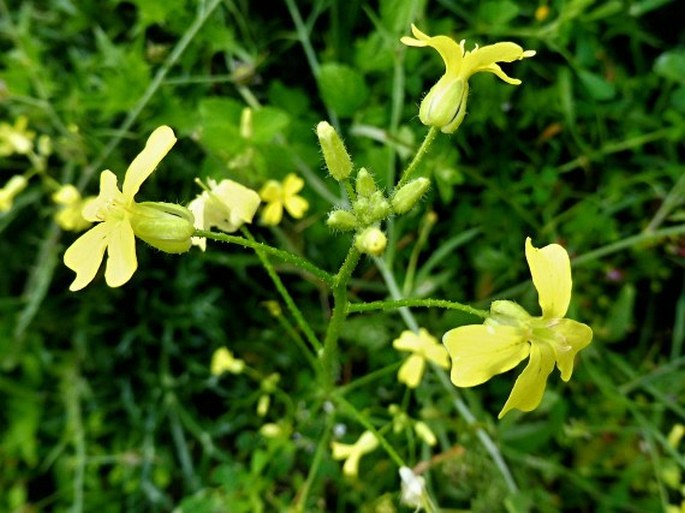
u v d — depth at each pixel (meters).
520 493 0.09
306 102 0.12
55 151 0.12
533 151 0.12
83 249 0.06
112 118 0.12
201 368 0.12
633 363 0.12
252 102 0.11
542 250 0.06
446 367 0.10
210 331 0.12
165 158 0.12
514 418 0.10
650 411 0.12
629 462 0.11
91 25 0.12
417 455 0.11
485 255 0.12
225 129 0.10
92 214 0.06
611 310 0.12
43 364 0.12
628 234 0.12
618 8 0.11
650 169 0.12
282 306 0.12
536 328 0.05
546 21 0.12
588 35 0.11
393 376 0.11
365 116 0.11
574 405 0.12
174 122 0.11
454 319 0.11
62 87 0.12
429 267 0.11
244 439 0.11
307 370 0.12
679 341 0.11
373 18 0.11
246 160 0.10
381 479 0.11
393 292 0.11
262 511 0.11
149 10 0.10
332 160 0.06
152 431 0.12
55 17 0.12
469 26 0.12
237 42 0.12
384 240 0.06
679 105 0.11
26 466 0.12
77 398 0.12
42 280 0.12
